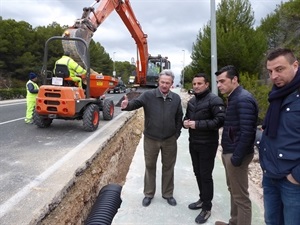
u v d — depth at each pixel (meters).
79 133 7.02
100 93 8.70
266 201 2.46
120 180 5.88
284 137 2.07
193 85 3.54
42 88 6.63
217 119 3.29
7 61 39.19
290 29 17.12
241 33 11.97
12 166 4.40
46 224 2.95
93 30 8.85
